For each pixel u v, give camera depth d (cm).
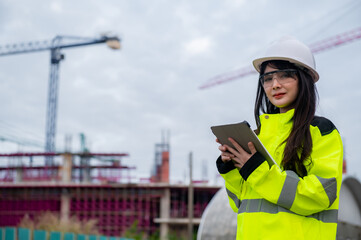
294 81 249
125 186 4253
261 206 231
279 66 251
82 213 4397
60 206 4556
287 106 256
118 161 5197
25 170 4991
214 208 1939
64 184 4384
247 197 242
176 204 4334
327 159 227
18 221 4578
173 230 4238
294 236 220
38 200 4597
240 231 238
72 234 2630
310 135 233
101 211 4362
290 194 217
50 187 4475
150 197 4319
